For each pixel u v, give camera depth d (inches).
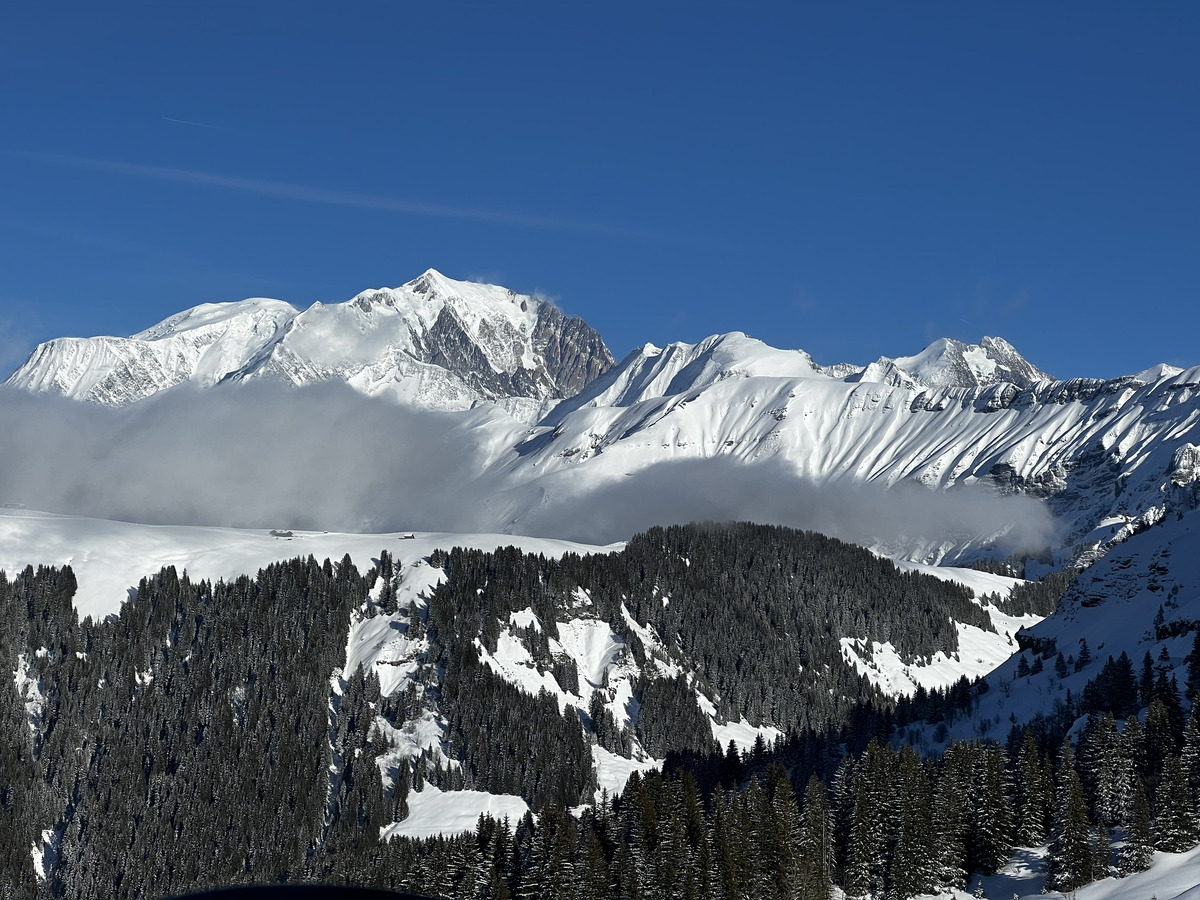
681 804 6939.0
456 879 7012.8
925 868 6038.4
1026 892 5915.4
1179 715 6835.6
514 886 6865.2
